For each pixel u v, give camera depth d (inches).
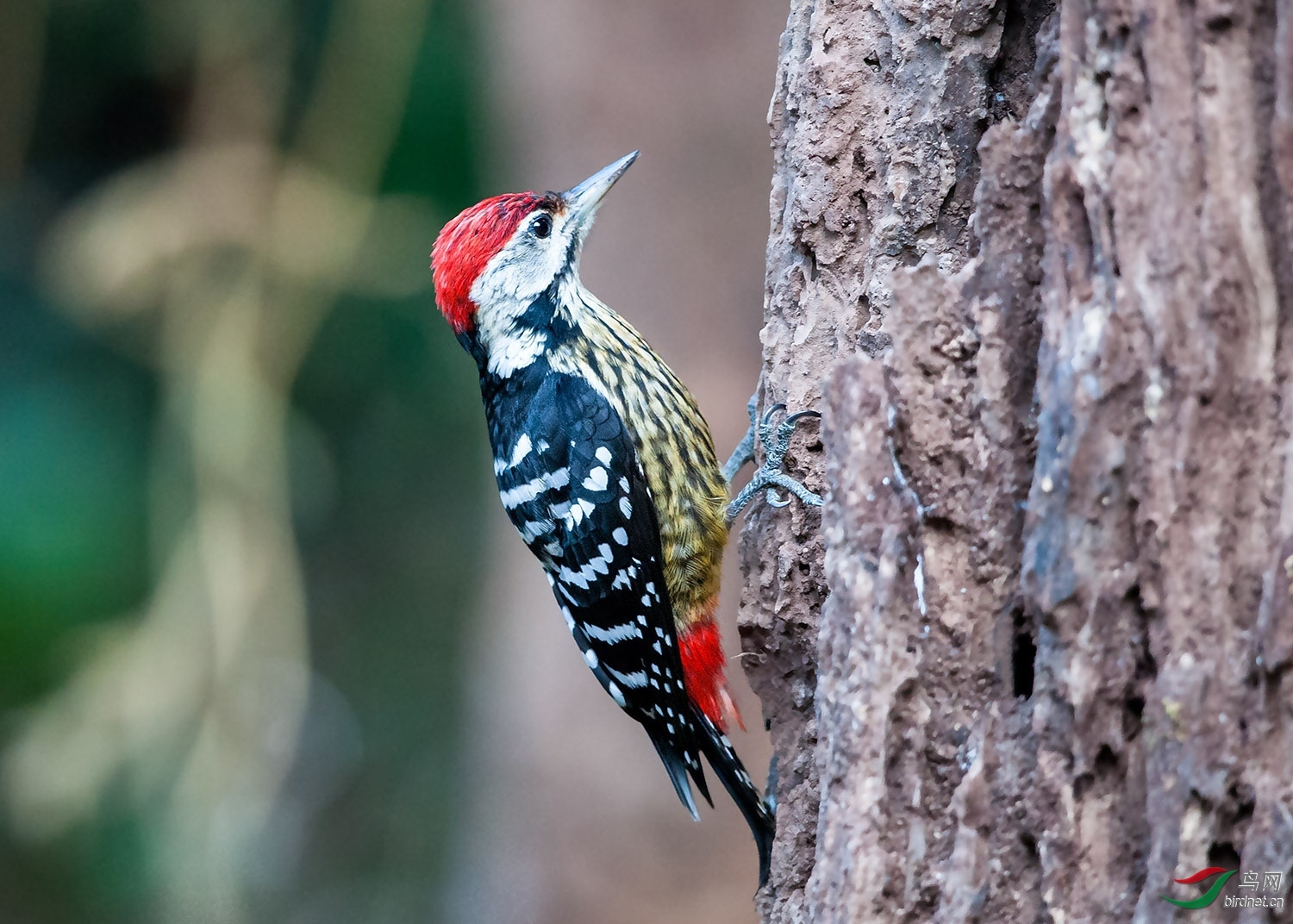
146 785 582.6
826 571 195.5
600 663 298.0
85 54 635.5
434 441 715.4
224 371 592.1
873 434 189.0
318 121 611.5
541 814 451.8
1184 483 160.7
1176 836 158.9
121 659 578.2
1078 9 170.2
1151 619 163.6
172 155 619.8
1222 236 159.3
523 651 473.1
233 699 575.5
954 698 186.2
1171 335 161.8
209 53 613.0
